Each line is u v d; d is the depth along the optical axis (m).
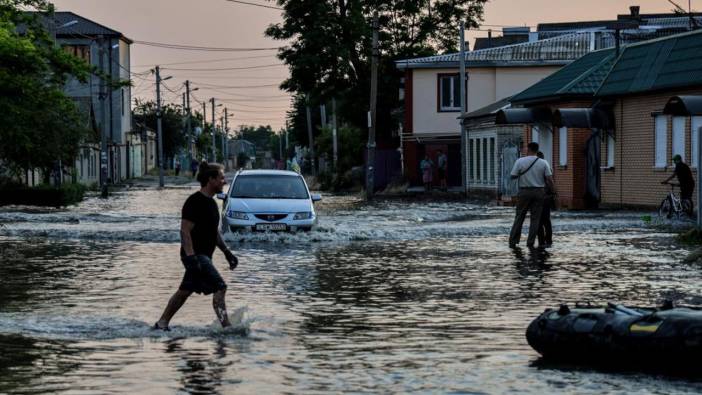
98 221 35.22
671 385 9.24
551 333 10.38
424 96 65.00
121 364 10.31
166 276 18.39
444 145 65.12
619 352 9.77
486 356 10.73
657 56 37.12
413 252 22.95
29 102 45.41
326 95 71.75
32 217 37.62
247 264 20.36
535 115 41.97
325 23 68.69
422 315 13.66
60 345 11.41
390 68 72.75
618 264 19.88
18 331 12.31
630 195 38.50
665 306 10.20
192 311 14.03
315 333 12.24
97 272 19.05
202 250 12.52
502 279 17.67
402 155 67.81
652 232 27.84
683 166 32.38
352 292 16.05
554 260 20.83
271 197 27.52
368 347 11.30
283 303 14.83
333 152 79.25
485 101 64.56
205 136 158.50
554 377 9.63
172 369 10.06
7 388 9.23
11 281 17.61
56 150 46.81
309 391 9.12
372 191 56.59
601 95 39.22
